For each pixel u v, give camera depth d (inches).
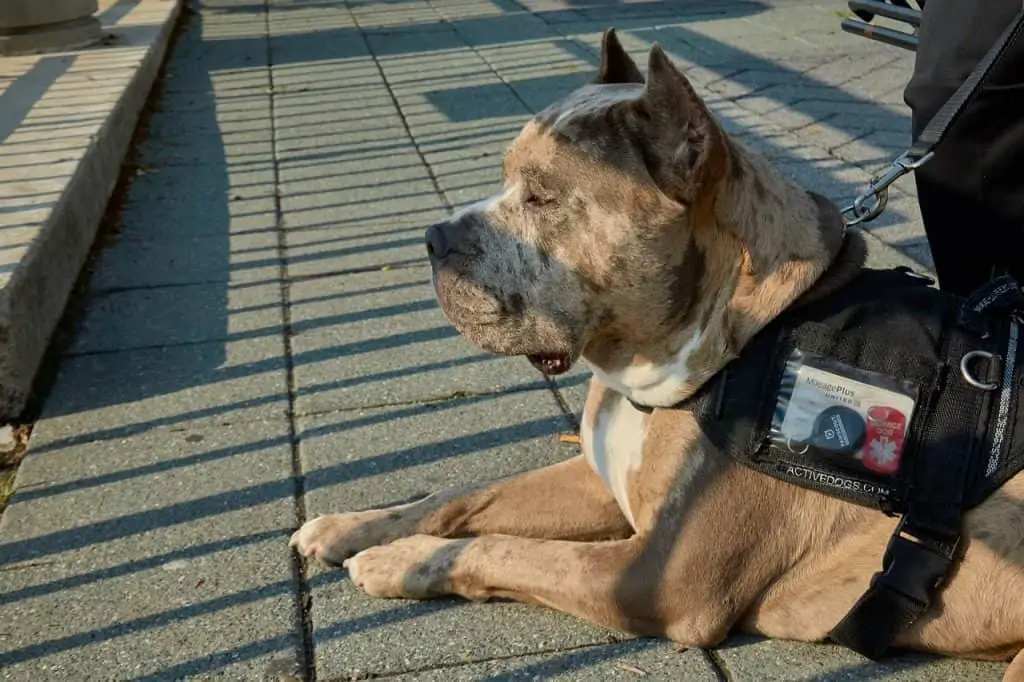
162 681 46.8
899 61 131.3
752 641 48.8
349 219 86.7
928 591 46.0
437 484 56.9
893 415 46.4
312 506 55.4
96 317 71.4
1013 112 56.2
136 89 113.2
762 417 47.1
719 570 47.5
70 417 61.9
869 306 48.0
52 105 98.6
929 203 60.1
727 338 48.1
